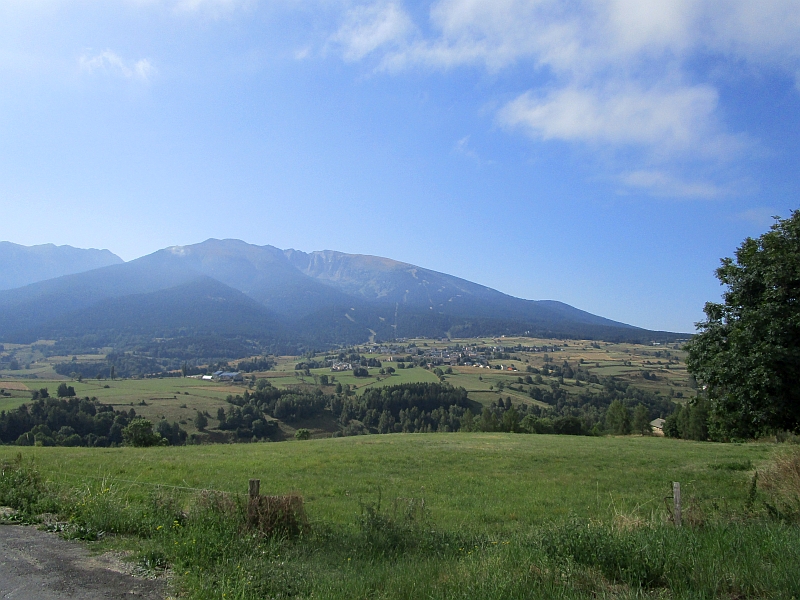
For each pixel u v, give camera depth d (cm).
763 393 1590
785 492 1409
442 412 9944
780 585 689
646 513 1588
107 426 6938
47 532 974
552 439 4909
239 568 768
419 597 695
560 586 700
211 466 2522
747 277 1770
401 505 1559
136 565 810
